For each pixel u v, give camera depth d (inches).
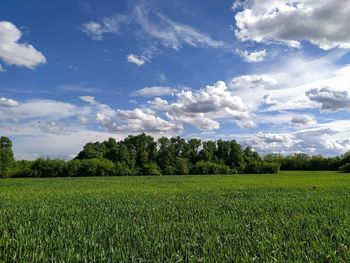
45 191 1537.9
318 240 425.7
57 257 373.1
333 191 1318.9
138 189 1595.7
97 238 462.9
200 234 476.1
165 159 5118.1
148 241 428.1
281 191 1358.3
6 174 3887.8
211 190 1460.4
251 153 5812.0
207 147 5492.1
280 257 362.9
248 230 503.5
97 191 1483.8
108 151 5118.1
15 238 466.0
